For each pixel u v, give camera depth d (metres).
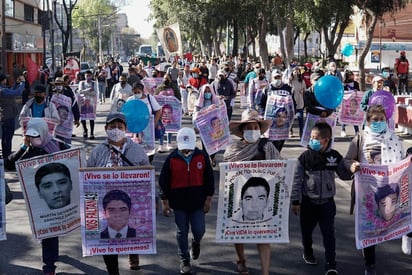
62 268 7.20
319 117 13.24
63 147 6.98
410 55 55.97
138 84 11.73
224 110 12.53
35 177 6.67
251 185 6.49
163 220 9.17
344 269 7.07
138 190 6.48
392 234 6.71
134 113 7.79
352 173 6.69
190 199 6.70
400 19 55.06
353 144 6.85
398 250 7.78
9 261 7.44
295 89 16.88
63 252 7.79
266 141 6.70
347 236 8.34
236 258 7.47
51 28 52.84
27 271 7.09
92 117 18.06
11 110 13.53
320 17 33.06
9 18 54.91
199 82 19.81
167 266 7.24
